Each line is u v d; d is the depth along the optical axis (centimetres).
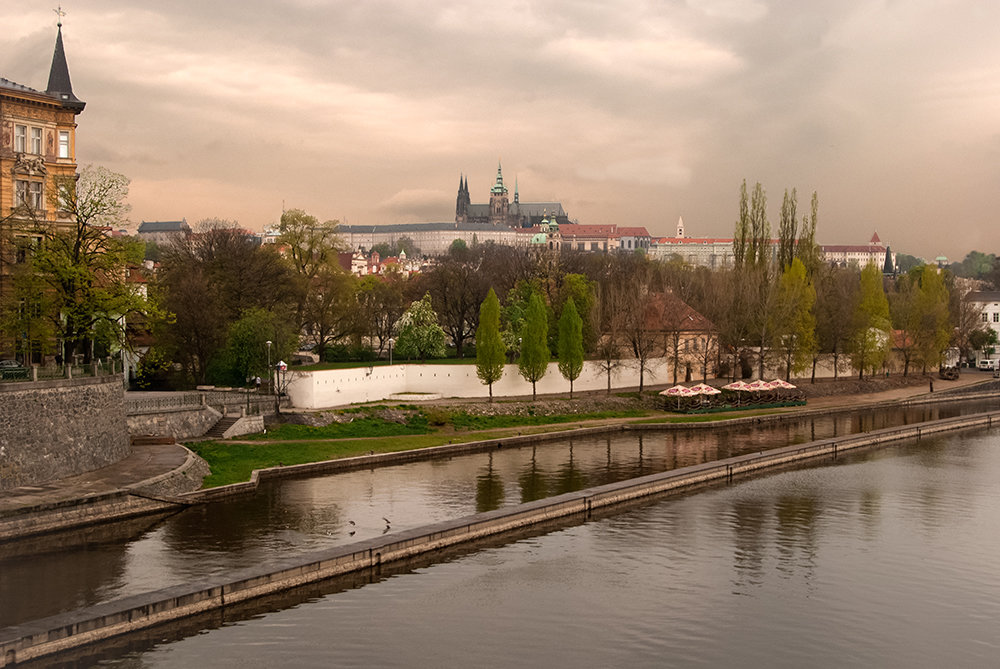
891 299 18638
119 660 4306
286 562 5381
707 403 13175
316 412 10319
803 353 15225
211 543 6009
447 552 6125
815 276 17100
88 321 8194
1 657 4097
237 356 11081
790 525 6969
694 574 5756
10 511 5884
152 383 11894
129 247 8725
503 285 17500
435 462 9231
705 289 16462
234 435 9369
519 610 5069
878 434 11181
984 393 16562
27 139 8969
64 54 9619
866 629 4897
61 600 4884
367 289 16738
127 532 6225
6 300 8262
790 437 11306
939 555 6212
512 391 12781
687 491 8175
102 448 7456
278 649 4484
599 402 12762
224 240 14238
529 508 6856
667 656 4516
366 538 6212
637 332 13562
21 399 6606
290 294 13650
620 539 6512
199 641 4547
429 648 4547
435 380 12238
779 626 4912
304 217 14450
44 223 8475
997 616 5097
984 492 8212
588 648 4584
